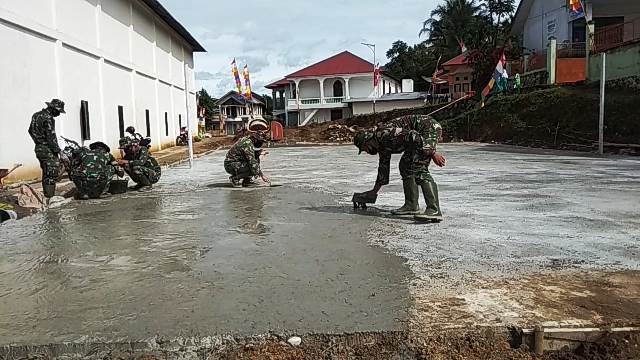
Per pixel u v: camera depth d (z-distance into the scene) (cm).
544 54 3053
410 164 714
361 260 512
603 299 394
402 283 439
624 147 1834
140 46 2462
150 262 521
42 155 958
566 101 2405
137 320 370
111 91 2014
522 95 2738
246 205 862
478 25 5441
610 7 2956
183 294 422
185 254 548
